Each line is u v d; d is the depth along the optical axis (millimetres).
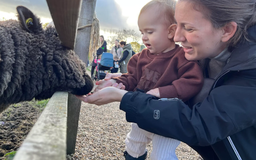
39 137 567
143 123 1296
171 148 1620
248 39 1203
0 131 2416
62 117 831
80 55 2570
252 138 1243
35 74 1555
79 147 2779
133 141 1909
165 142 1609
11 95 1505
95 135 3266
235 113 1118
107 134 3391
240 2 1152
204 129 1152
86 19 2545
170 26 1717
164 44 1789
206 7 1149
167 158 1580
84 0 2516
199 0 1151
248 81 1156
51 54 1625
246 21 1203
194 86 1569
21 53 1441
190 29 1241
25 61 1489
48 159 450
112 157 2639
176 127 1213
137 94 1384
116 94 1460
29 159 438
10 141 2223
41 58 1574
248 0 1179
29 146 504
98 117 4324
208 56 1415
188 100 1722
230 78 1265
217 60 1454
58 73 1660
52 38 1723
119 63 8773
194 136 1188
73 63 1768
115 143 3068
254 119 1136
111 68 8328
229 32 1211
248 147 1245
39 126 671
